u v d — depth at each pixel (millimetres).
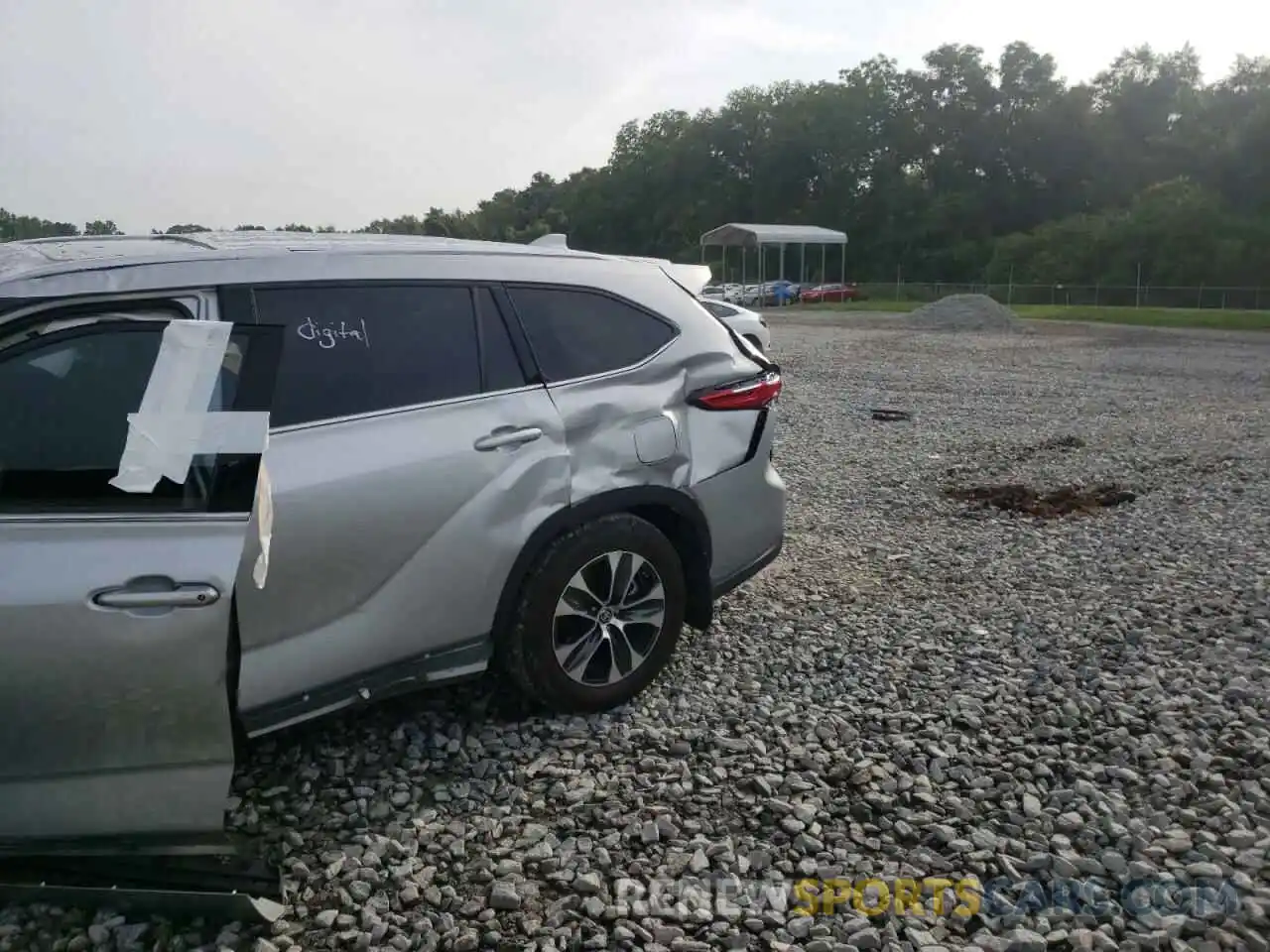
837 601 5688
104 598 2768
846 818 3557
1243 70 88312
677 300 4531
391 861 3287
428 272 3818
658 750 3973
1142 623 5270
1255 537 6848
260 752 3922
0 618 2695
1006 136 96125
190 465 2836
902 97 98812
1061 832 3477
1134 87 95250
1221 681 4562
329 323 3549
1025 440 11156
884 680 4625
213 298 3344
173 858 3086
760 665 4770
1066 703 4328
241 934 2945
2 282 3047
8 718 2756
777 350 24250
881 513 7855
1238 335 30938
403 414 3596
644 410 4164
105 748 2852
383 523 3463
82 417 2988
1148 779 3783
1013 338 28906
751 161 105062
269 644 3295
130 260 3271
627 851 3348
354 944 2914
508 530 3775
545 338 4023
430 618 3639
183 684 2861
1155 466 9555
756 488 4605
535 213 117000
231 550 2865
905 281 90812
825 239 62688
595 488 4004
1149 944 2922
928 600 5715
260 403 2986
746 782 3736
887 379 17719
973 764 3900
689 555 4469
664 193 109500
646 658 4270
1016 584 5980
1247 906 3066
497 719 4180
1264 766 3842
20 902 2986
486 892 3156
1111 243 67000
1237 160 73750
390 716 4199
